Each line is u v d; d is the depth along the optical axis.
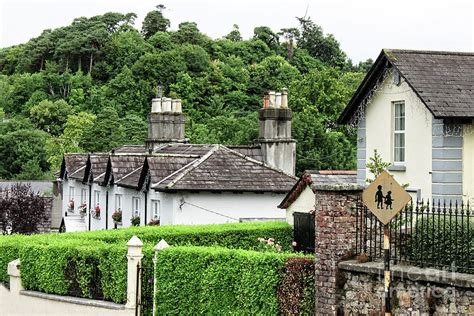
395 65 25.14
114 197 38.16
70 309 22.52
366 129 27.50
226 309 18.05
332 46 106.75
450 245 14.75
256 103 84.06
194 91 83.94
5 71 123.50
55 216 54.34
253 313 17.38
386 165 24.80
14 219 44.66
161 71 88.69
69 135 91.31
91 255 22.16
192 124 69.50
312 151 57.88
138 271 20.73
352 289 15.71
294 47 104.31
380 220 14.41
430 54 25.89
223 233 26.56
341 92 66.00
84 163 46.19
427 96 24.06
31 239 25.42
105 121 84.31
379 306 15.23
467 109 23.86
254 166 34.56
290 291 16.73
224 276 18.08
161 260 19.77
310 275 16.48
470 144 24.27
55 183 55.75
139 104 88.44
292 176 34.59
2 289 25.20
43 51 118.12
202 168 33.62
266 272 17.14
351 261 15.90
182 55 88.69
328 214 16.06
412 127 25.41
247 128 64.38
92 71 108.50
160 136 41.25
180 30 104.19
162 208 33.47
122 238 25.03
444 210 15.02
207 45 99.38
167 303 19.56
